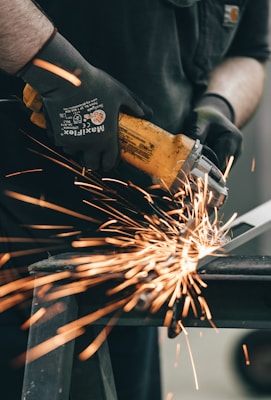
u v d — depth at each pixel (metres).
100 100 1.96
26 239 2.25
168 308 1.72
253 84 2.48
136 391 2.46
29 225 2.24
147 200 2.24
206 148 2.08
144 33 2.16
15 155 2.20
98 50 2.16
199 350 4.34
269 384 3.80
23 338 2.30
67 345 1.71
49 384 1.68
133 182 2.22
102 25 2.14
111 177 2.21
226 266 1.69
